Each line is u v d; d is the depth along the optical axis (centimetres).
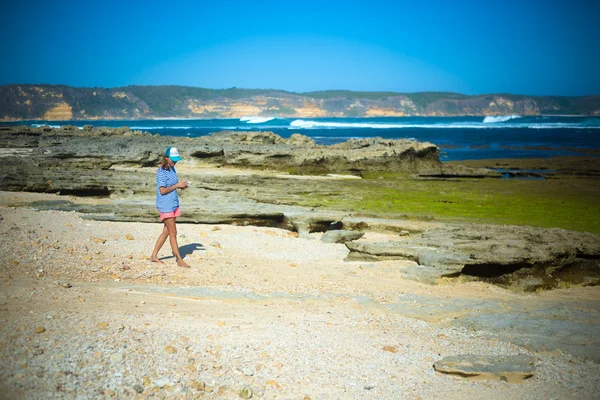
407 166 3009
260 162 2745
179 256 955
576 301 889
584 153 4819
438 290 934
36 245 933
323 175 2745
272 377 516
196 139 3609
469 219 1638
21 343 473
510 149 5331
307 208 1575
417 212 1741
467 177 2928
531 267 1022
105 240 1070
